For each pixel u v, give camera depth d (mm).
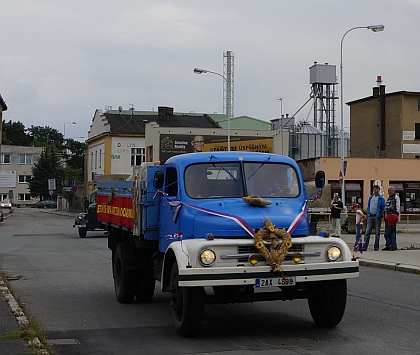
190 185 8273
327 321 8078
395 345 7184
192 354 6887
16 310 9117
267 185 8445
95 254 20859
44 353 6562
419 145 57125
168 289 8047
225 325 8602
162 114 69312
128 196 10039
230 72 73875
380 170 46000
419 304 10023
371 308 9656
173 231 8320
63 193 86375
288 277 7262
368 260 15977
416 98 57156
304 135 63688
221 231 7523
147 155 53344
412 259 16078
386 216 18797
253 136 51438
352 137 62219
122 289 10562
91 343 7562
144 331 8289
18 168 112500
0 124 67688
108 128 65000
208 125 70875
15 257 19812
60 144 150000
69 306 10430
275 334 7930
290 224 7707
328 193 24672
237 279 7105
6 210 79000
